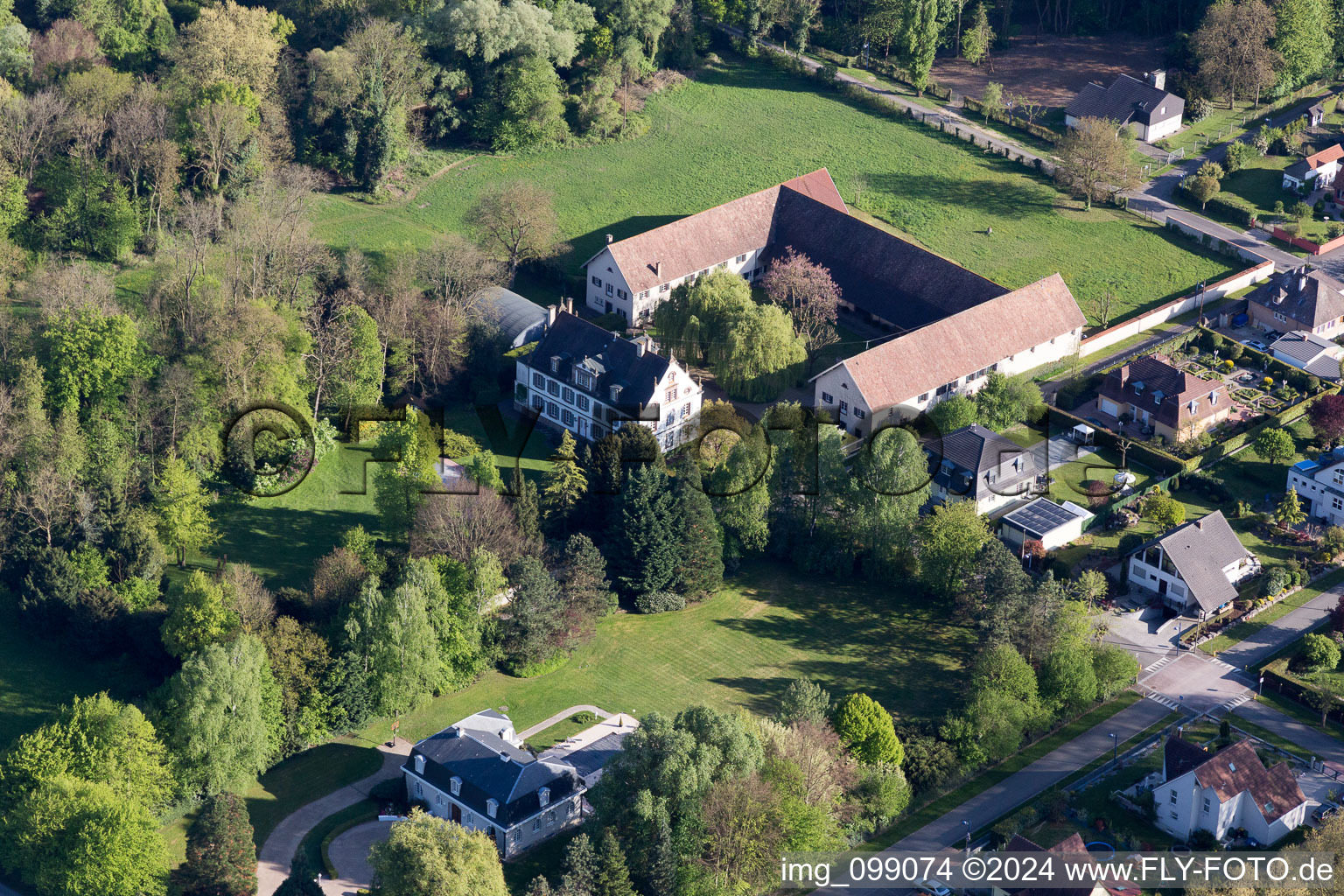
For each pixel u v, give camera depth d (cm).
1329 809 15650
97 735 15362
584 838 14175
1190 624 18125
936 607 18400
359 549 17688
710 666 17488
